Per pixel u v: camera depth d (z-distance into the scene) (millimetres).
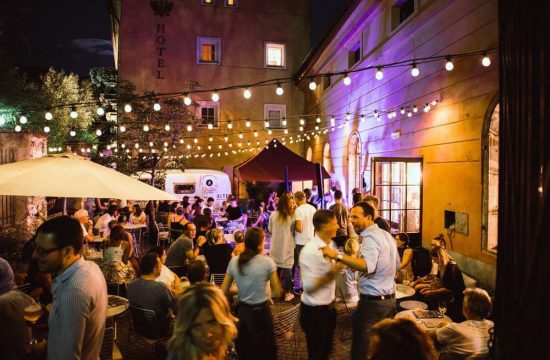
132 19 21984
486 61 6895
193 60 22516
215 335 1982
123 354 5473
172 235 11867
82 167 3938
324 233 4207
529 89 1485
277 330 4648
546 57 1384
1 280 3857
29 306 3467
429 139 9938
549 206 1314
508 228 1645
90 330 2500
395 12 12172
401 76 11523
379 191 11484
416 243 10102
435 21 9680
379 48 13078
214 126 22641
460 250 8633
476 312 3832
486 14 7777
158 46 22203
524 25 1529
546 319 1310
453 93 8930
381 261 3941
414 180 10688
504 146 1708
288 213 7316
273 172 12188
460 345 3740
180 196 17547
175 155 17594
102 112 8461
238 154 22906
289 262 7270
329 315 4160
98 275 2611
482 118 7910
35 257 2541
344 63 16891
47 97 20516
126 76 21906
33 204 10352
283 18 23594
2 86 13695
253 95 23172
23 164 4082
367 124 14141
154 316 4672
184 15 22500
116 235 6688
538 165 1425
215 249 6539
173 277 5945
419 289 6629
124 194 3662
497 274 1728
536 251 1354
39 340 3973
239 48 23078
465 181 8469
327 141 19281
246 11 23188
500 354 1625
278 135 23406
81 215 8977
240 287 4301
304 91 23219
